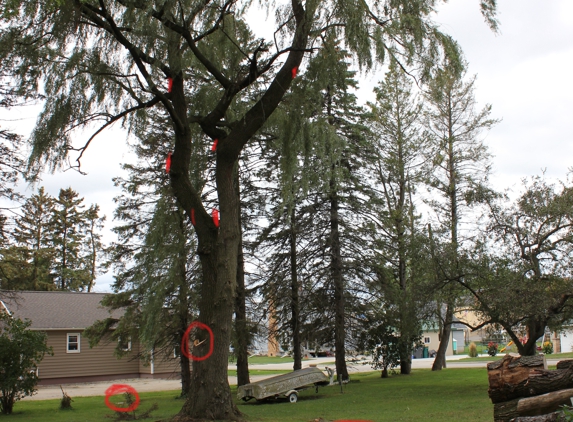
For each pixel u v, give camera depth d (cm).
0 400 1538
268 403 1638
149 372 3284
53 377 2969
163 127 1895
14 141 1738
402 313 1670
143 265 1228
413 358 4475
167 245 1212
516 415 608
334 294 2164
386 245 2220
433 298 1562
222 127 1280
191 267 1791
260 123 1143
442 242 1548
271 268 2148
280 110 1274
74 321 3119
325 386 2047
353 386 2011
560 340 4212
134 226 1880
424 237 1605
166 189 1212
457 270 1472
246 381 1977
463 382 1902
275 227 2116
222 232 1104
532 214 1394
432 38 1070
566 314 1383
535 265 1384
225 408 1010
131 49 1052
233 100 1312
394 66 1134
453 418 1051
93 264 4988
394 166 2558
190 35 1089
